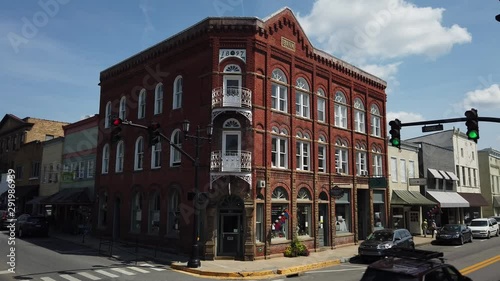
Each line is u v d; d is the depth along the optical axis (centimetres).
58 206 3803
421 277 825
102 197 3106
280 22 2442
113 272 1702
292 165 2408
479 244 3098
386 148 3328
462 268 1855
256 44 2266
